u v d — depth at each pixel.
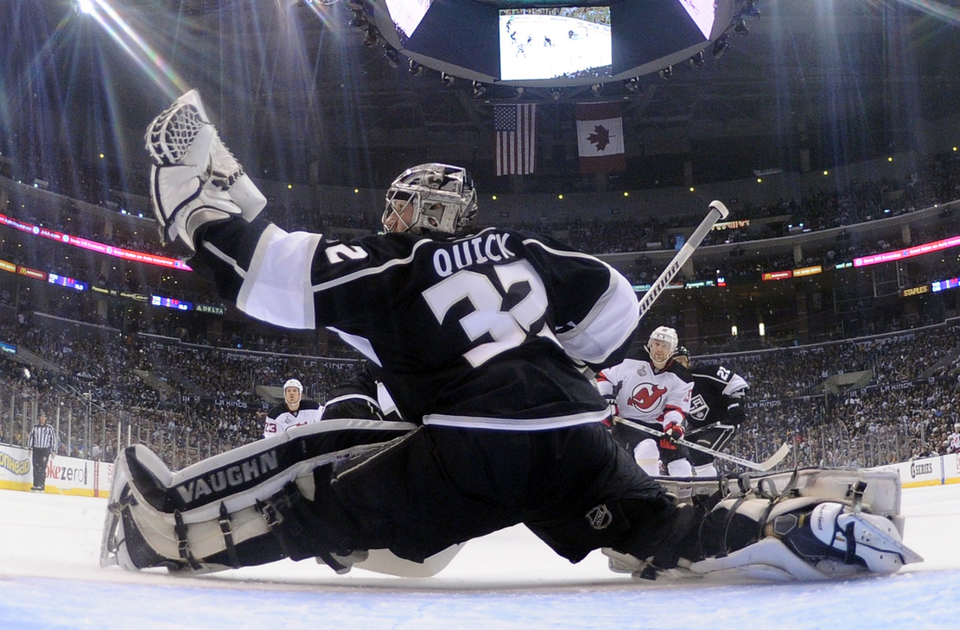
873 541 1.93
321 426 2.29
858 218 31.92
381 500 2.15
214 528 2.30
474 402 2.04
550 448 2.07
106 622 1.10
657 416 6.71
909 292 31.14
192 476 2.32
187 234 2.17
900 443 22.19
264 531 2.30
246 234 2.14
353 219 33.69
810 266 32.47
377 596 1.67
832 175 32.94
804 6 27.14
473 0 16.67
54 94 28.31
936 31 28.12
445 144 33.34
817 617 1.27
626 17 16.75
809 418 29.47
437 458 2.05
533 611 1.42
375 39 17.75
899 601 1.39
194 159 2.18
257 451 2.29
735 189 33.97
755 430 29.53
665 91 30.53
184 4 26.11
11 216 27.12
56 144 28.42
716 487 2.56
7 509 7.95
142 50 27.75
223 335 31.98
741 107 32.25
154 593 1.48
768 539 1.98
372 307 2.14
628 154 33.91
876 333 32.28
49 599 1.26
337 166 33.81
